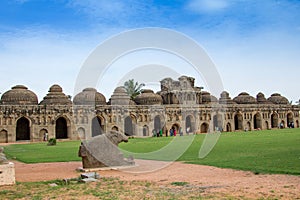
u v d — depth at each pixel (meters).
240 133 60.91
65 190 13.26
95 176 16.06
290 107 90.81
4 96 65.06
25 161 24.72
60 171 19.14
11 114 58.53
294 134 48.94
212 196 11.31
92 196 11.98
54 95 67.38
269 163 18.36
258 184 13.03
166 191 12.39
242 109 81.56
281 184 12.88
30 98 65.38
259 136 47.06
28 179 16.66
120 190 12.89
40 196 12.30
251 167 17.20
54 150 35.22
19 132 65.31
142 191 12.54
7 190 13.74
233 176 15.07
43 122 61.09
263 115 85.44
